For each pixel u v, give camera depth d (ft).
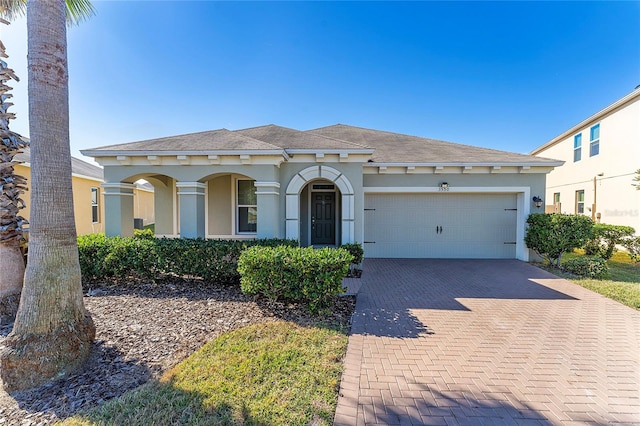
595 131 49.37
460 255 37.81
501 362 12.77
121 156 28.45
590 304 20.62
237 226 38.09
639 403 10.05
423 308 19.72
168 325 16.15
